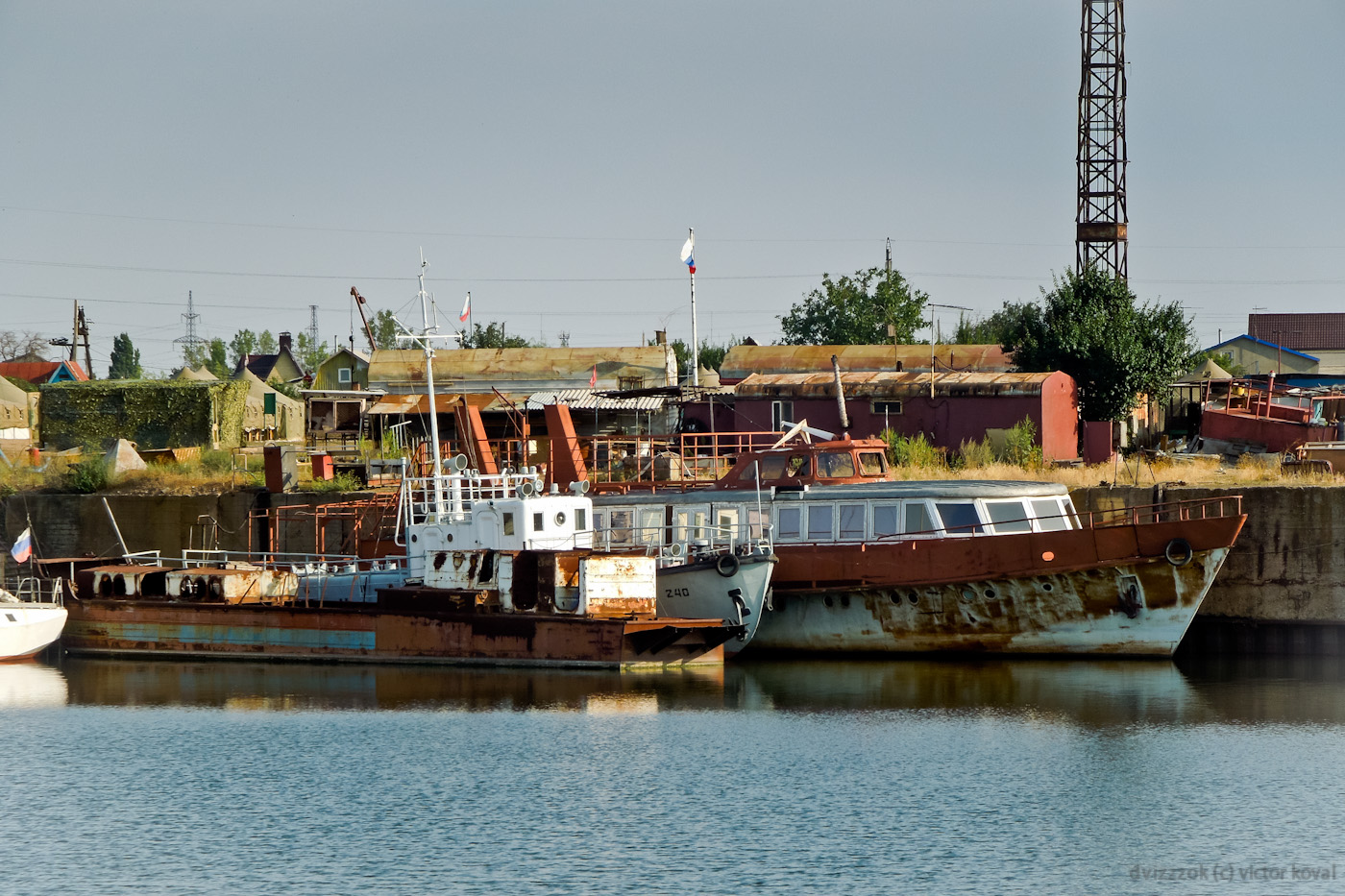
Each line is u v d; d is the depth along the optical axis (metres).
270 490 82.69
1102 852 40.66
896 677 59.84
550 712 55.38
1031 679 58.88
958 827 42.78
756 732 52.31
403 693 58.78
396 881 39.41
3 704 59.16
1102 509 69.94
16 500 84.81
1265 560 66.06
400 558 67.38
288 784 47.69
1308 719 53.25
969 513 60.97
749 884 38.78
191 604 67.62
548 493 73.06
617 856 40.91
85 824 44.25
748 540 61.34
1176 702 55.41
